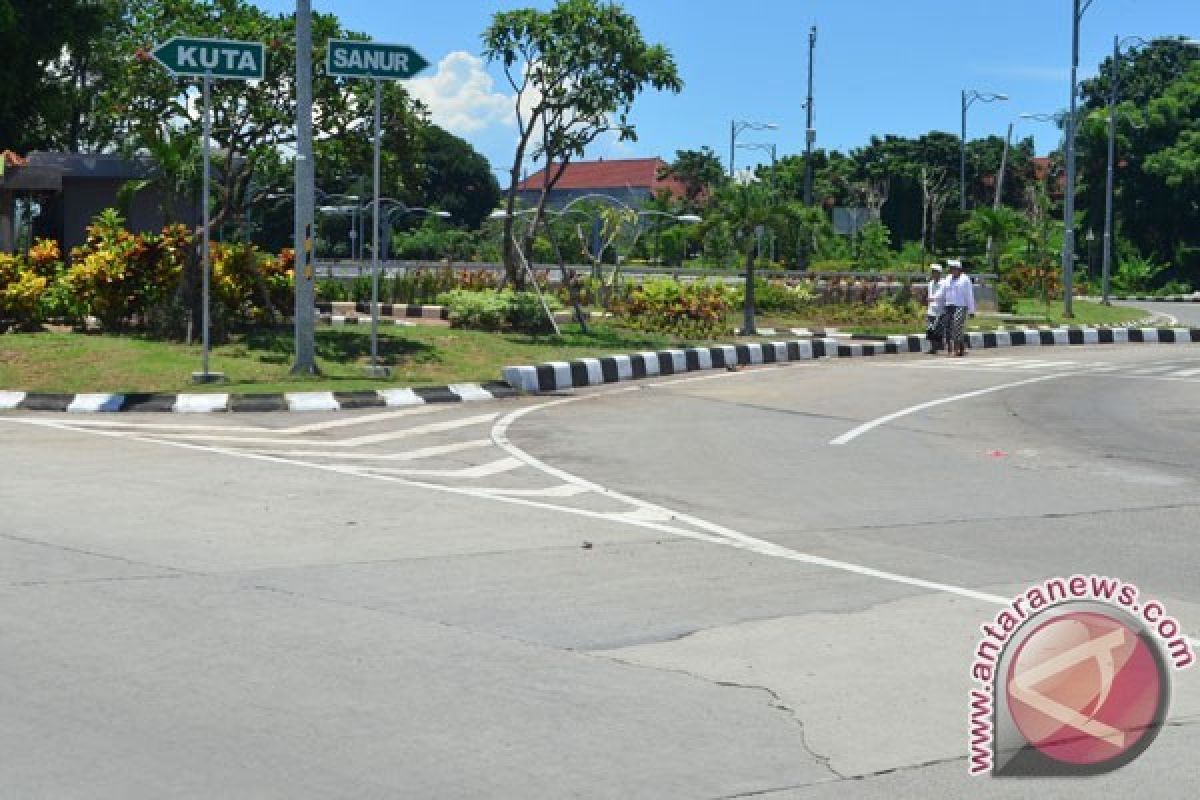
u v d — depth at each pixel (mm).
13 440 13227
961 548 9141
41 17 36375
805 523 9938
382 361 20078
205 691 5812
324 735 5332
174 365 18297
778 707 5797
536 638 6738
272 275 22781
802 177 88562
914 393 19438
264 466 11883
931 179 90312
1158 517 10445
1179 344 34000
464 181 102938
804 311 36312
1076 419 16844
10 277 21203
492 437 14297
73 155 29688
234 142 21438
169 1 20688
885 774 5082
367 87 21375
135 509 9695
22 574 7699
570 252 52781
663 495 10977
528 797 4785
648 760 5164
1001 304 43094
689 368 23438
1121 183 79875
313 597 7379
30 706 5574
